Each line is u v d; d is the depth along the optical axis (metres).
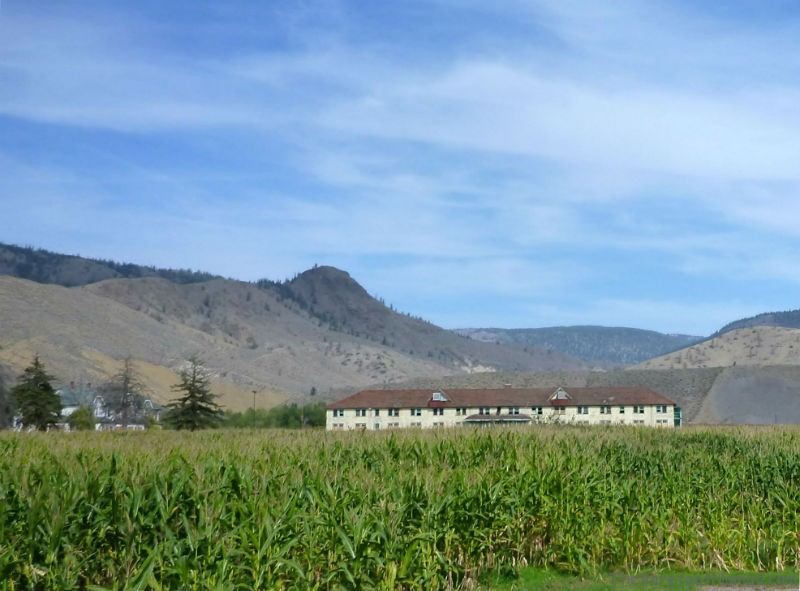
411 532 18.64
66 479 17.33
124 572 16.14
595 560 21.12
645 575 20.02
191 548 15.47
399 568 17.42
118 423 126.69
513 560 20.69
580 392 112.88
